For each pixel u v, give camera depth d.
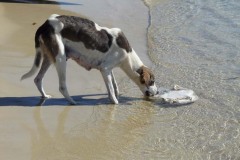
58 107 9.38
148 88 10.01
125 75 11.34
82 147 8.02
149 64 12.22
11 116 8.84
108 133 8.59
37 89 10.03
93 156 7.77
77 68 11.45
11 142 7.96
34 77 10.50
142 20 16.31
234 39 14.20
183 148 8.20
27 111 9.09
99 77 11.04
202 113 9.55
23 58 11.49
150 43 13.95
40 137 8.22
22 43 12.56
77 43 9.42
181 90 10.35
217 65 12.14
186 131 8.80
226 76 11.42
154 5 18.45
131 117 9.26
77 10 16.75
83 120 8.98
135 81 10.10
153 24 15.90
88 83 10.69
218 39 14.23
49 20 9.24
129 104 9.84
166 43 13.96
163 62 12.37
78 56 9.58
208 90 10.64
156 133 8.70
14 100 9.48
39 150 7.80
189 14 17.09
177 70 11.82
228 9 17.58
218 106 9.86
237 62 12.34
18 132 8.30
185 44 13.87
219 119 9.31
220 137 8.62
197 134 8.71
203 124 9.10
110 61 9.74
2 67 10.86
